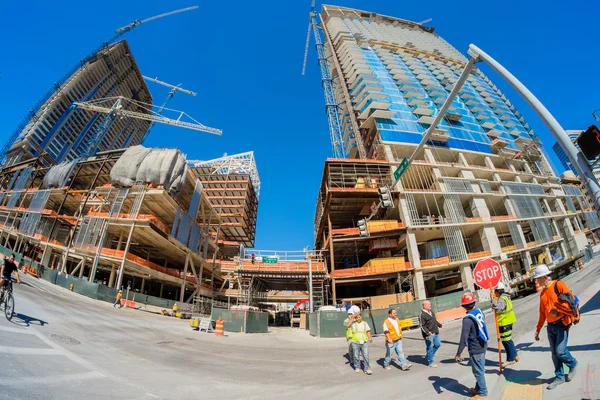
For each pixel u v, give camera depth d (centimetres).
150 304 2814
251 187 9681
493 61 816
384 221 4141
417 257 3881
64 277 2608
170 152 3725
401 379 682
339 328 2031
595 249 4534
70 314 1371
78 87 11475
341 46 8069
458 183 4794
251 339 1784
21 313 1035
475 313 508
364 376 750
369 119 5500
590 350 548
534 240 4953
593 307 917
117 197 3488
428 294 4566
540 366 571
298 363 994
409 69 7238
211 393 582
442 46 9806
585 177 609
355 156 7250
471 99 6888
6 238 3909
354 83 6688
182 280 3922
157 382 612
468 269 3881
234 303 4903
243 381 705
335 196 4378
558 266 3828
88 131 11544
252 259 4075
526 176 5872
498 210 5609
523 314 1442
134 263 3130
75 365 628
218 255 6144
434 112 5959
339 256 4956
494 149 5916
